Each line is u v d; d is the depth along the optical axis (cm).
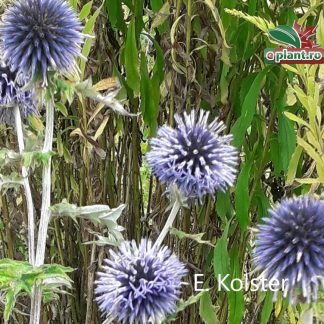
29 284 33
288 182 40
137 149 49
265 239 33
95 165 46
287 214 33
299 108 43
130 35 43
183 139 35
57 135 46
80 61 42
